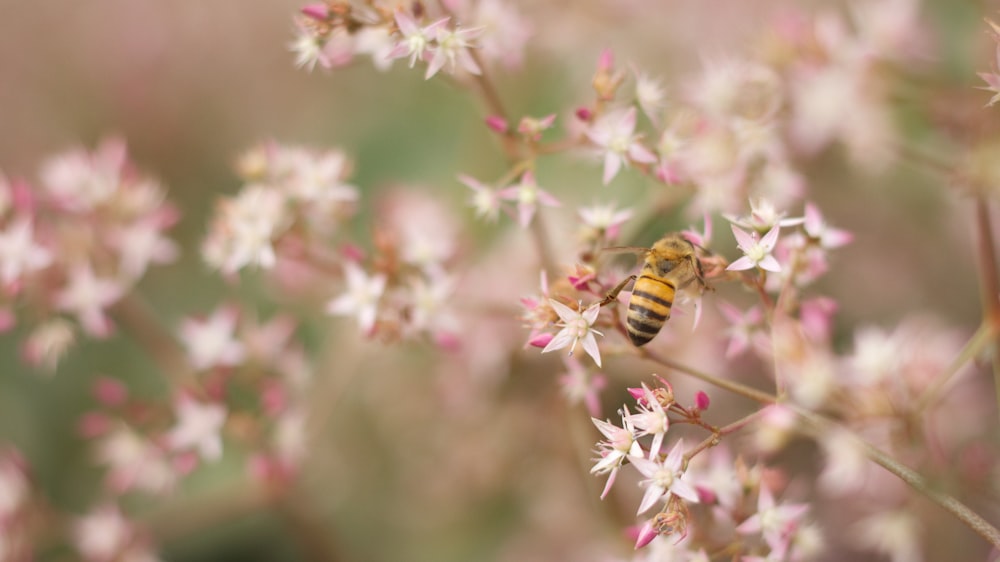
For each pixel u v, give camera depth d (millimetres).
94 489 428
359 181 453
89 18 486
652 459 322
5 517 386
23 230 374
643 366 375
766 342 348
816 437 352
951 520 359
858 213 403
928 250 405
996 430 375
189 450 389
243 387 406
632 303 331
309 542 412
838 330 404
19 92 481
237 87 487
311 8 340
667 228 389
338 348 412
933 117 379
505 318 393
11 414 431
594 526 391
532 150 347
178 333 431
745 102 368
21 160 477
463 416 406
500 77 411
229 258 369
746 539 339
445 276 365
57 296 381
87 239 383
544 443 400
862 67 378
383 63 350
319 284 402
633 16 406
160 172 470
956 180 363
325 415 408
